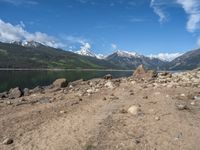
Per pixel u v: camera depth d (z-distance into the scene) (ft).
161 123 56.34
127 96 84.58
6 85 274.98
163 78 123.34
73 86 123.85
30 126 59.26
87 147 45.16
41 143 48.75
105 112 66.18
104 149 44.52
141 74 138.82
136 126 55.01
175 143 46.75
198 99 76.38
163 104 70.44
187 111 64.59
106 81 129.29
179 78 118.11
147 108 67.36
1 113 72.74
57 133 53.42
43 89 124.47
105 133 51.24
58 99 89.15
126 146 45.62
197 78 114.52
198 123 56.13
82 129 54.44
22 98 99.09
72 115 66.33
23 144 48.75
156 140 48.14
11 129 57.62
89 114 65.98
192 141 47.39
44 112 71.31
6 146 48.03
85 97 89.45
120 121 58.18
